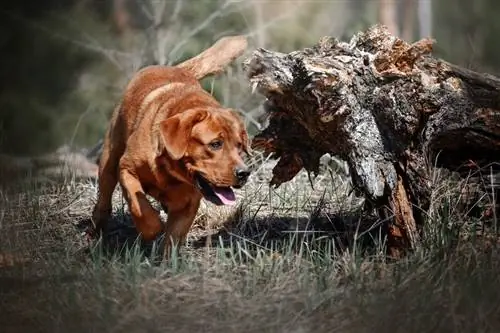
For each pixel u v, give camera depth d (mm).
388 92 10344
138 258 10156
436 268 9711
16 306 9414
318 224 11992
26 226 12047
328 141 10859
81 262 10500
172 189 10711
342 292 9344
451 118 10758
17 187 14156
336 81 10289
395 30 23734
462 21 27891
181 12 21016
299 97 10547
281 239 11719
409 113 10367
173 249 10344
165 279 9781
